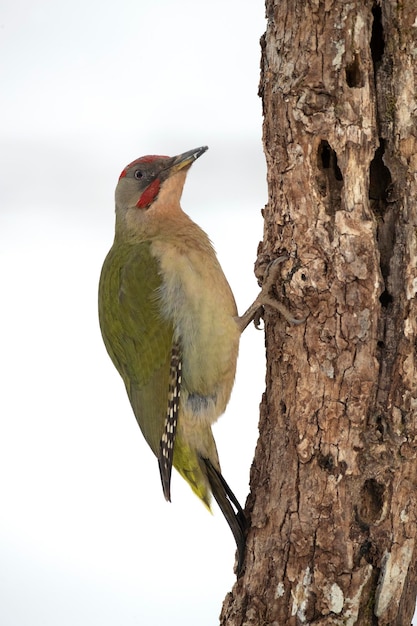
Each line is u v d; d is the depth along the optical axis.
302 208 6.90
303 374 6.97
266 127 7.20
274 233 7.21
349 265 6.69
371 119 6.65
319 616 6.88
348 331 6.74
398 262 6.63
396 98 6.60
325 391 6.86
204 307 8.60
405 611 6.96
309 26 6.74
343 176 6.71
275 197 7.16
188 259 8.77
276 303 7.13
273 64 7.03
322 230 6.82
